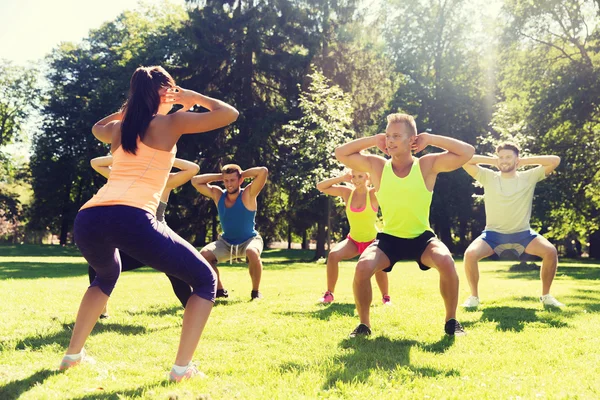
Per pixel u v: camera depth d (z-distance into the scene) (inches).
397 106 1268.5
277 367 141.7
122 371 138.5
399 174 189.5
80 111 1510.8
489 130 1274.6
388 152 188.9
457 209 1305.4
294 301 287.3
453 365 145.9
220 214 302.5
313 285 395.5
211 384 124.5
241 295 321.4
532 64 932.6
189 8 1162.6
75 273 558.3
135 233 121.6
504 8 956.0
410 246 190.4
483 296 321.4
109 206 122.4
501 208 276.4
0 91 1768.0
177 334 191.5
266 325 207.8
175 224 1218.0
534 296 314.3
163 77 132.8
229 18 1124.5
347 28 1163.9
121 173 127.3
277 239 1496.1
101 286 139.9
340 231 1537.9
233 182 296.8
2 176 1838.1
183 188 1123.9
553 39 950.4
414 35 1321.4
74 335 138.3
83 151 1526.8
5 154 1806.1
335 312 239.0
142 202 124.0
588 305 273.6
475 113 1290.6
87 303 139.0
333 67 1123.9
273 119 1069.1
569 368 143.3
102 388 120.0
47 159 1612.9
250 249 295.7
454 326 190.1
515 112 918.4
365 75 1162.0
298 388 122.5
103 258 130.6
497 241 277.7
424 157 190.7
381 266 189.3
